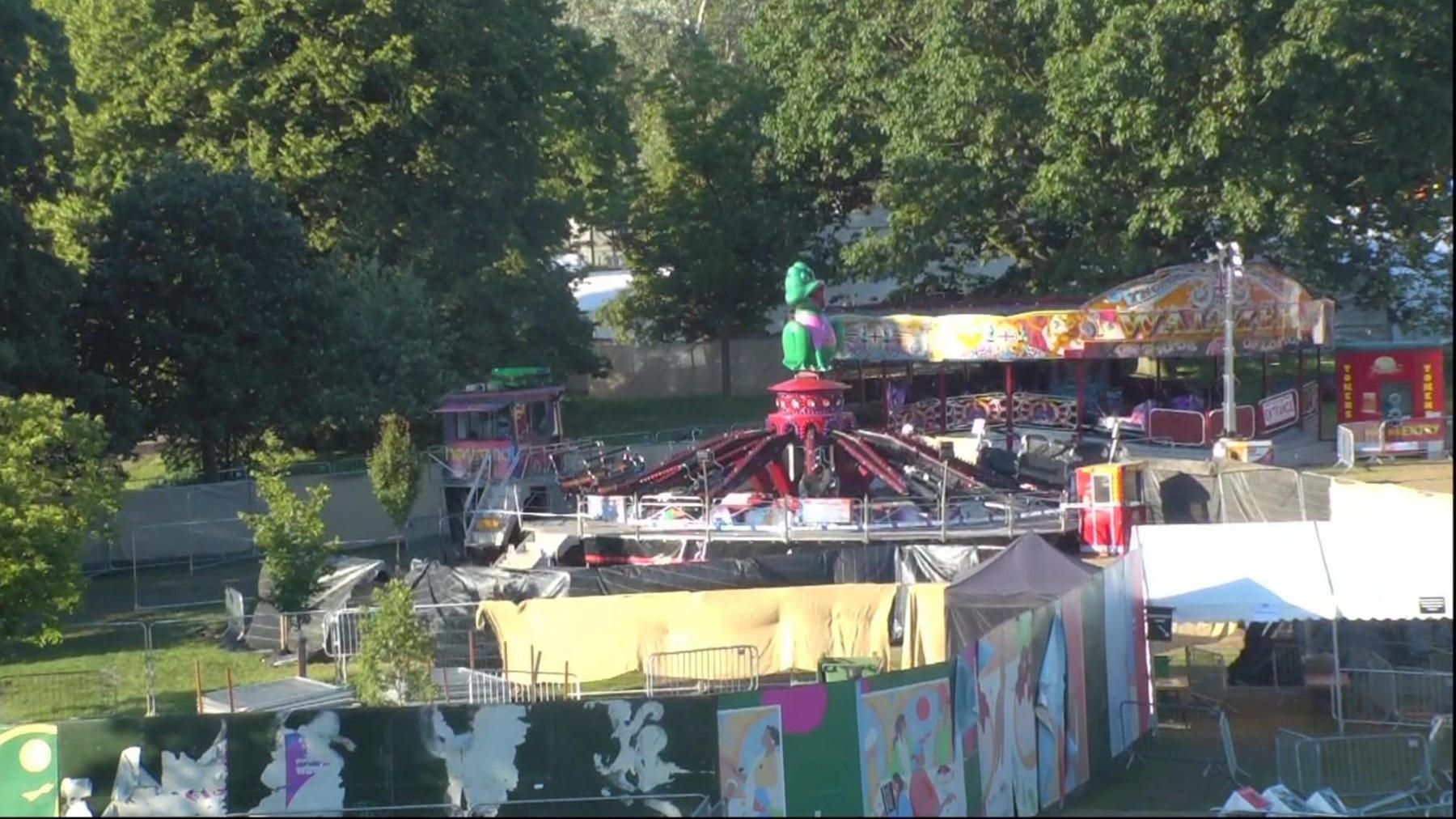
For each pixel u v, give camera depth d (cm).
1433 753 1741
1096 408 4797
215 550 3556
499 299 5169
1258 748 1928
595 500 3080
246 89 4744
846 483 3100
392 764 1591
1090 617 1838
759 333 6431
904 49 5488
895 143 5231
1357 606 1997
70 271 3503
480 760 1583
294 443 4784
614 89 6444
